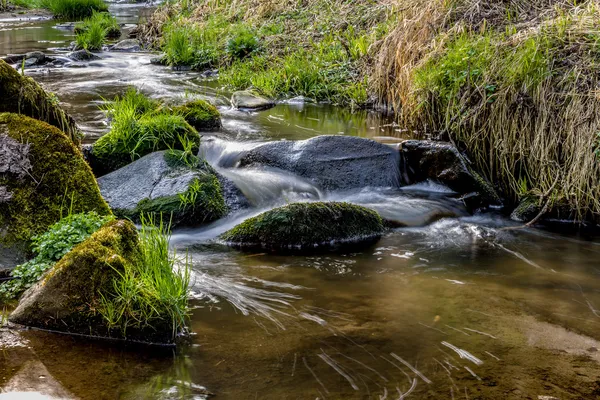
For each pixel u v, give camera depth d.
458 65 7.50
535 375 3.27
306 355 3.40
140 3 26.25
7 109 5.61
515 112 6.58
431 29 8.72
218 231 5.53
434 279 4.61
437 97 7.72
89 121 8.34
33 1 22.64
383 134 8.16
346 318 3.87
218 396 3.00
